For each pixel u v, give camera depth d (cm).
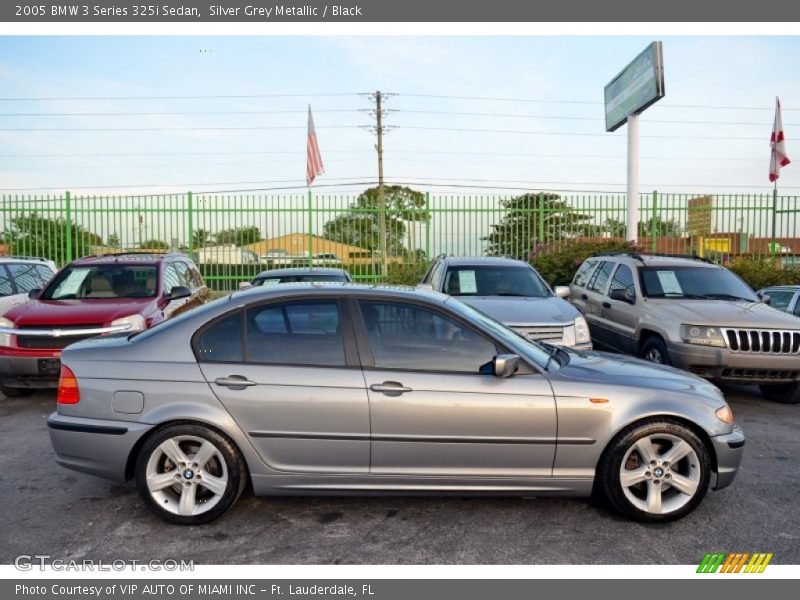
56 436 396
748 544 375
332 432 384
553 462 391
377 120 4019
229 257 1703
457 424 384
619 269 906
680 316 716
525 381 392
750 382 691
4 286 923
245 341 397
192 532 387
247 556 359
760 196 1588
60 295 809
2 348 675
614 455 394
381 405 382
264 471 388
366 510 420
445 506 427
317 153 2180
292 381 385
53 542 375
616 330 856
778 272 1378
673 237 1636
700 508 425
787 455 541
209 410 384
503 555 360
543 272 1459
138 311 717
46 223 1664
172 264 931
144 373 390
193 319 405
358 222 1709
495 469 390
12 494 447
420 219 1688
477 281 871
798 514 417
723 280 831
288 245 1717
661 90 1374
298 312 402
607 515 413
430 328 400
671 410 394
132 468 400
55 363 671
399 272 1630
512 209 1670
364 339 396
